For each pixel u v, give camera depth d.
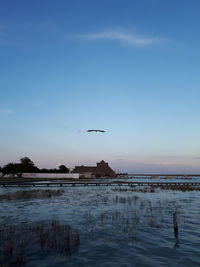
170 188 62.94
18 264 10.78
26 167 138.25
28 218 21.09
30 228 16.59
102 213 23.70
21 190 51.88
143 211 24.77
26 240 13.90
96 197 39.12
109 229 17.14
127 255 12.13
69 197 38.66
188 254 12.39
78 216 22.12
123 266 10.78
